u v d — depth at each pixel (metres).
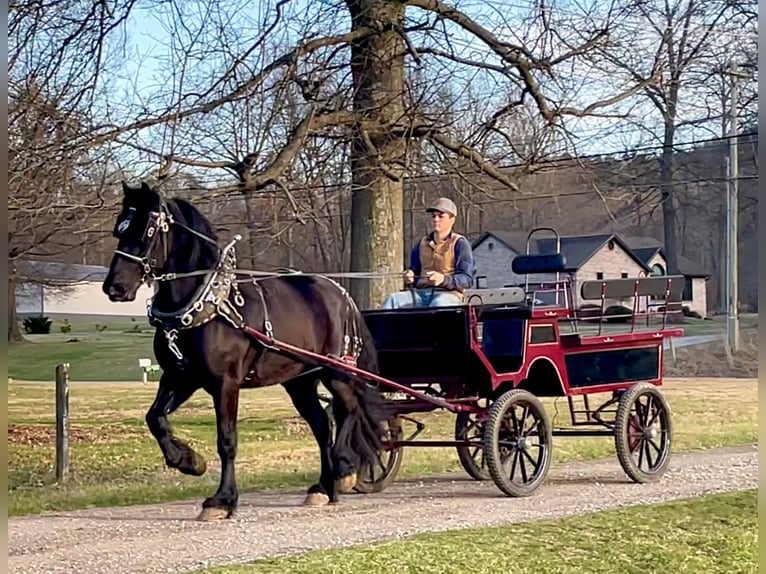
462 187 17.36
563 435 11.23
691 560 7.46
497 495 10.48
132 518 9.18
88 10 12.86
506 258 51.25
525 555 7.46
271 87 13.62
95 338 52.69
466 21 15.47
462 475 12.14
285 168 13.84
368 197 15.73
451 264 10.66
